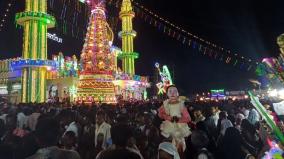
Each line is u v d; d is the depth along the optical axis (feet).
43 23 100.07
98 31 98.78
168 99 25.38
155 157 23.52
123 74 144.77
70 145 16.39
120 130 12.26
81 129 26.61
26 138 14.39
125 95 151.02
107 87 94.48
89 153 24.03
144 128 28.76
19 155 13.80
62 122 27.84
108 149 11.34
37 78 97.81
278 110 15.40
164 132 24.17
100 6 101.09
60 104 58.75
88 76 94.73
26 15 96.89
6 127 22.66
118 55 161.27
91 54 96.48
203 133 17.76
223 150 19.79
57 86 128.16
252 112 33.12
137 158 10.73
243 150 19.56
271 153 13.91
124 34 155.74
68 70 131.23
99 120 27.68
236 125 29.35
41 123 14.32
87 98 92.12
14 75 128.77
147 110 46.16
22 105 44.39
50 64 98.99
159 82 172.65
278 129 12.93
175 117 24.25
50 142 13.99
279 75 12.51
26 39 98.68
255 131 23.58
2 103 43.47
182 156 23.12
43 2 102.06
